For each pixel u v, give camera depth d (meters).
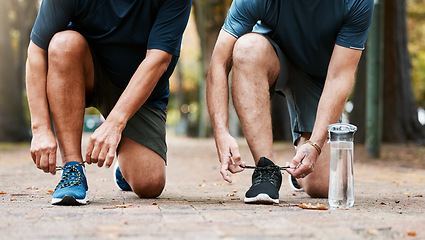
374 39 9.38
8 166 7.11
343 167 2.77
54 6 2.94
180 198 3.36
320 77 3.40
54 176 5.39
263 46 3.10
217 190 4.09
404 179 5.52
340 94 3.01
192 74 34.91
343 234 1.99
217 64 3.14
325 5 3.04
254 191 2.90
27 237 1.90
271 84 3.28
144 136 3.23
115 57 3.12
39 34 2.96
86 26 3.07
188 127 27.97
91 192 3.79
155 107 3.29
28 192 3.73
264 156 3.03
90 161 2.76
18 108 18.17
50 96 2.93
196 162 8.78
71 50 2.91
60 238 1.89
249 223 2.20
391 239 1.92
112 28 3.05
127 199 3.26
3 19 18.06
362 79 14.60
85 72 3.10
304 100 3.48
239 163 2.96
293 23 3.13
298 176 2.96
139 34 3.07
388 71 14.98
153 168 3.25
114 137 2.76
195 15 22.08
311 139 2.98
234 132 25.41
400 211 2.69
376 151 9.41
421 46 23.61
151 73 2.89
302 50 3.24
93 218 2.33
